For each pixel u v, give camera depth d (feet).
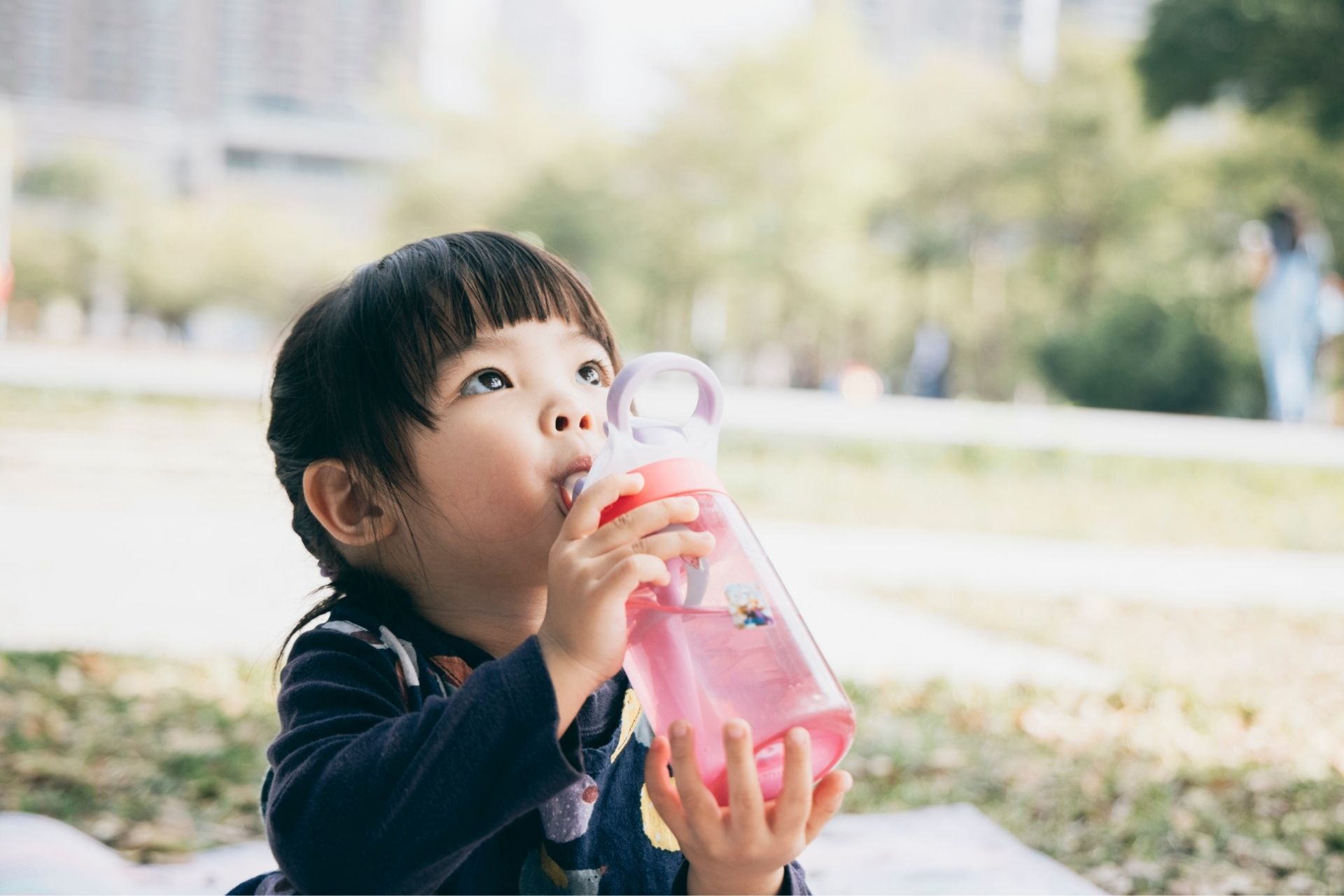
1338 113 54.24
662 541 3.42
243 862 7.02
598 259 115.03
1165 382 70.44
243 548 17.89
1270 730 11.44
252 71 216.95
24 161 153.69
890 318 121.08
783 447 31.27
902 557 20.39
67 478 23.62
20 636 12.93
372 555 4.07
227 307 150.51
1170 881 7.95
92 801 8.82
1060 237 104.99
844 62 111.14
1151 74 57.11
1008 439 31.73
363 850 3.26
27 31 208.54
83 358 54.29
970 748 10.55
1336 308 39.68
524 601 4.08
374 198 137.49
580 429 3.97
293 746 3.58
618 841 4.02
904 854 7.38
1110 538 23.76
